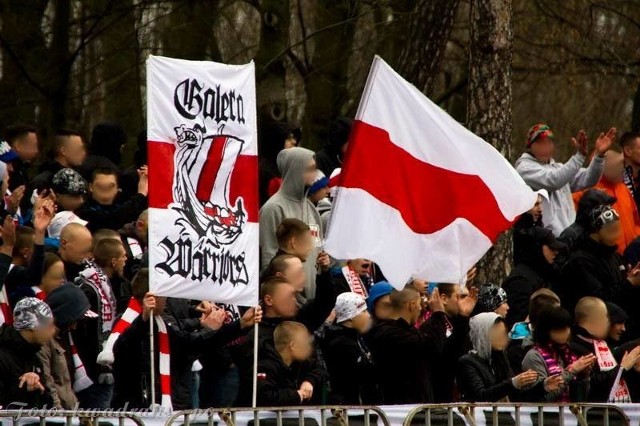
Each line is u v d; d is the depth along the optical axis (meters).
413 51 55.28
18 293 31.81
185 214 30.44
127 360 31.00
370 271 40.44
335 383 34.31
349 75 75.62
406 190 33.16
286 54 67.44
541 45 76.19
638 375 39.00
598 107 86.81
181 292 30.23
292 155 37.88
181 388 31.55
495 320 35.41
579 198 46.78
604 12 78.00
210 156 30.89
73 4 75.44
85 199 38.06
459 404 32.38
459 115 80.12
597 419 34.66
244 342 32.12
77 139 40.00
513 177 33.94
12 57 70.88
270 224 37.53
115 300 34.22
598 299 37.59
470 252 33.69
